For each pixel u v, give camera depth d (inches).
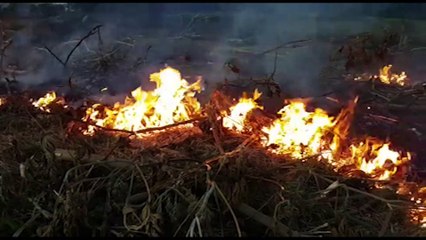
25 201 103.4
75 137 118.3
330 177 110.9
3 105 139.3
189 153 113.6
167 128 129.0
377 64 187.2
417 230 100.2
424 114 147.7
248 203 101.7
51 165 106.0
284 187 104.4
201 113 135.7
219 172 101.0
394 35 211.2
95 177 106.4
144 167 105.6
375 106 149.6
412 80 179.6
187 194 98.1
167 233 96.9
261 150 118.6
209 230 94.7
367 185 111.9
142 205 99.0
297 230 98.3
